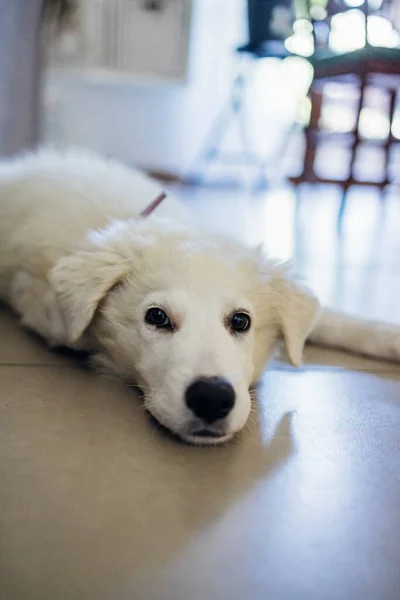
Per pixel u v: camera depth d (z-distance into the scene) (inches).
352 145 117.9
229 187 192.2
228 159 195.8
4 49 107.0
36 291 53.6
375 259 102.1
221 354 40.7
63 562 30.4
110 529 32.8
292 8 124.3
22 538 31.7
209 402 38.5
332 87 146.9
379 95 152.6
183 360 40.4
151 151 203.2
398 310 73.9
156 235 49.7
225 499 36.0
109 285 46.6
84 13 175.3
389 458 41.8
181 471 38.2
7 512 33.4
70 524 32.9
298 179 127.3
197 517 34.3
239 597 29.3
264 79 193.9
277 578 30.6
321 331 60.2
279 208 150.1
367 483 38.8
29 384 47.3
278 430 44.3
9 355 52.1
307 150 125.0
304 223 131.3
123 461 38.7
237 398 39.8
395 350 57.5
